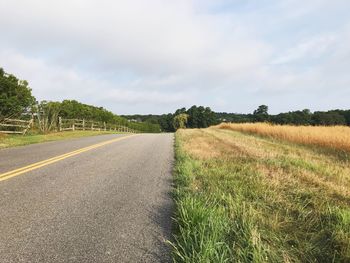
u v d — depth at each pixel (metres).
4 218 4.71
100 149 14.12
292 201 5.73
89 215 4.94
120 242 4.00
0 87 23.92
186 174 7.71
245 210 4.95
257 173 7.90
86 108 47.69
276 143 17.95
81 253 3.68
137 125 97.19
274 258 3.53
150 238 4.14
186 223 4.28
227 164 9.35
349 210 5.00
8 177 7.45
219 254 3.48
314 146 15.84
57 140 19.47
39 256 3.57
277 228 4.41
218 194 5.83
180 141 18.23
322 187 6.73
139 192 6.43
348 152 13.32
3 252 3.65
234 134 26.56
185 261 3.39
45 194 6.05
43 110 27.30
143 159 11.20
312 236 4.18
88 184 6.99
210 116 140.75
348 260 3.59
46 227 4.41
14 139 17.48
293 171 8.42
